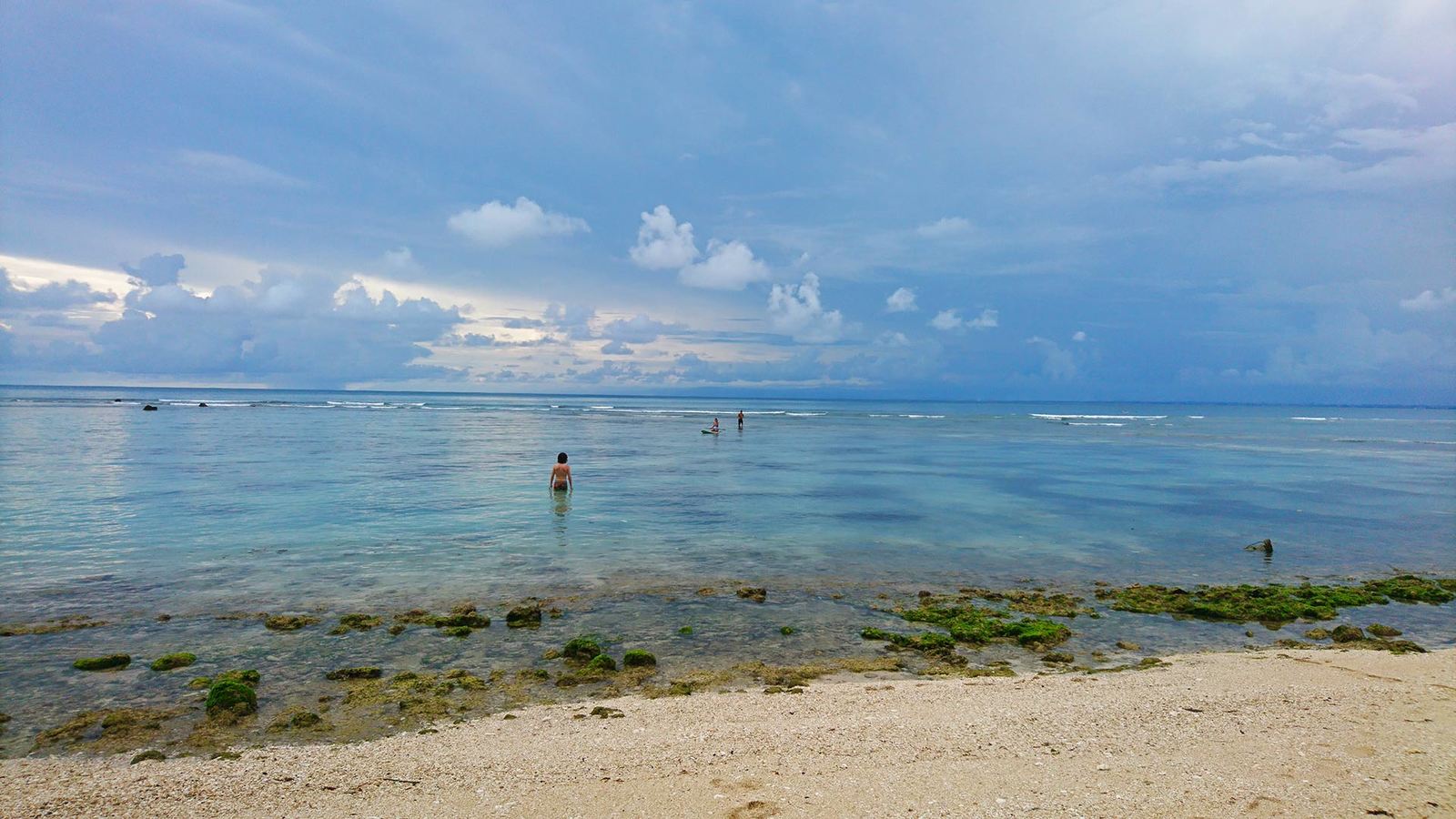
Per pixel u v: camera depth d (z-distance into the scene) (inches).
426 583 614.2
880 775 290.2
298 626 505.0
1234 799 265.4
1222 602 600.4
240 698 377.4
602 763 305.3
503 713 373.7
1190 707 367.6
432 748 325.4
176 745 338.3
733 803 268.7
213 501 989.8
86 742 342.0
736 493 1143.6
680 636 500.7
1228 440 2704.2
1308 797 266.1
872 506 1046.4
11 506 941.8
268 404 4675.2
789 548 769.6
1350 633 526.3
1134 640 516.4
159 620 515.8
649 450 1892.2
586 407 5856.3
